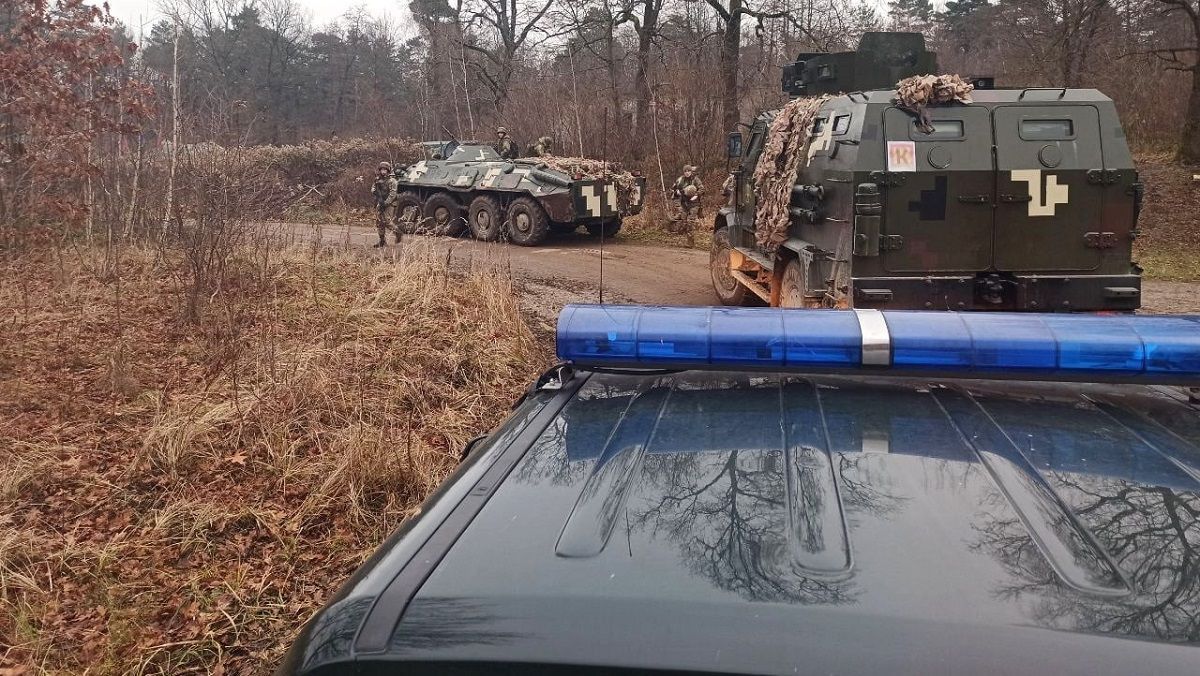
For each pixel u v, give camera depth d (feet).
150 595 14.14
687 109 76.28
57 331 24.77
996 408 6.66
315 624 4.32
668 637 3.78
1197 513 4.83
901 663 3.57
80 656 12.71
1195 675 3.46
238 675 12.61
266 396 20.38
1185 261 51.29
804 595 4.03
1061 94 22.02
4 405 19.98
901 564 4.28
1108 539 4.54
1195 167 65.21
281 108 153.89
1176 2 67.10
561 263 46.34
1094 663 3.52
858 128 21.88
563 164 53.62
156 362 23.17
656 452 5.86
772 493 5.14
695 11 85.56
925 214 21.70
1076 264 21.93
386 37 161.48
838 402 6.81
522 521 4.97
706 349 7.19
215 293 27.07
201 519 16.03
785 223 27.02
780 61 81.56
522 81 99.14
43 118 34.12
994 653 3.59
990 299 21.94
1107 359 6.56
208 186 32.48
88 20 36.55
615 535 4.70
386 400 21.39
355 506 16.66
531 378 24.62
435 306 28.53
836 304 23.09
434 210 58.08
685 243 55.88
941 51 120.37
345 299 28.89
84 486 17.08
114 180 36.60
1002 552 4.40
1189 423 6.43
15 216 32.91
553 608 4.04
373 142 91.56
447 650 3.83
